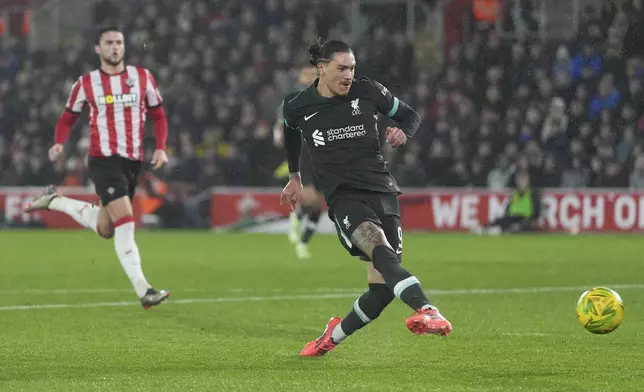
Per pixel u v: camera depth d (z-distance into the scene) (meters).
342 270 27.45
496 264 28.97
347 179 12.77
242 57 51.59
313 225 31.48
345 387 11.22
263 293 22.08
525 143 45.75
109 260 30.72
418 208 44.38
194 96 50.53
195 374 12.13
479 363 12.87
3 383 11.58
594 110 46.69
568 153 45.53
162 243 38.09
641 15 48.22
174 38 53.72
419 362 12.98
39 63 54.22
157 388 11.23
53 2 57.97
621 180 43.94
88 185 47.44
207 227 46.06
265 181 46.72
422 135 46.56
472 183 45.16
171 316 18.12
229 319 17.70
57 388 11.26
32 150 50.44
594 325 12.51
